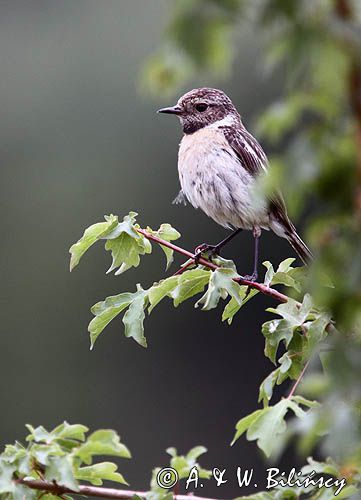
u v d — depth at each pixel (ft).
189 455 15.70
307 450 8.67
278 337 15.52
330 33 7.55
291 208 7.88
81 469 15.61
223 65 7.75
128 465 55.11
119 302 17.13
